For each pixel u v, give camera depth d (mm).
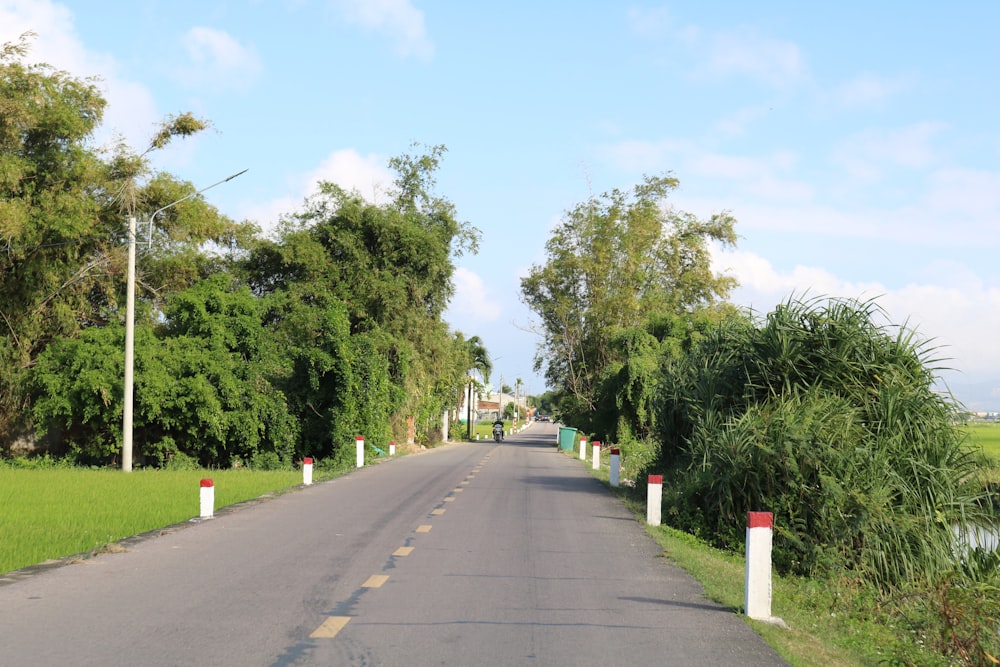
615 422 48406
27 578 10117
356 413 37781
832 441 16734
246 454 33875
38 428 31781
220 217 39812
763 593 9047
